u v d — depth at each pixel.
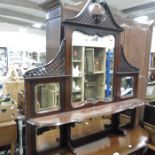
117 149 1.33
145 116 1.76
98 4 1.28
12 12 4.24
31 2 3.44
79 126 1.64
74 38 1.27
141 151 1.44
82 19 1.24
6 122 1.76
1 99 1.86
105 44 1.48
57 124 1.08
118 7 3.41
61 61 1.21
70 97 1.29
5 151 2.05
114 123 1.60
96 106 1.42
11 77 2.43
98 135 1.52
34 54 5.93
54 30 1.28
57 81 1.22
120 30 1.45
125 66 1.55
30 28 5.96
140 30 1.70
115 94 1.53
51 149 1.30
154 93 2.09
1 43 5.52
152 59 2.64
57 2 1.20
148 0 3.03
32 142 1.18
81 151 1.29
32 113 1.14
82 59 1.41
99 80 1.51
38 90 1.25
